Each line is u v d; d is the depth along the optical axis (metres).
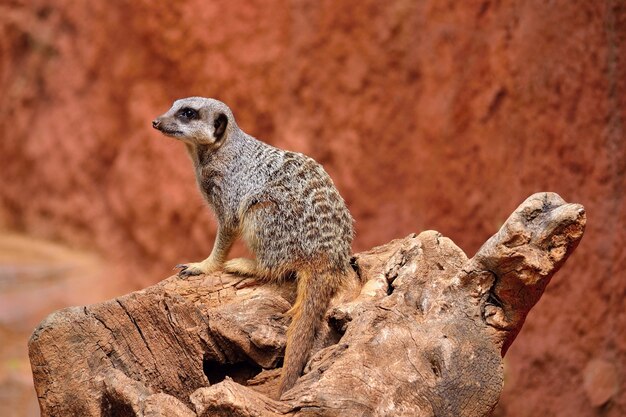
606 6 7.32
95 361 3.90
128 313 4.05
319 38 9.90
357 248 9.64
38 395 3.87
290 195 4.61
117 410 3.74
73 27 11.99
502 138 8.14
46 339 3.86
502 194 8.13
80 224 12.01
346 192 9.76
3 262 11.55
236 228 4.86
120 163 11.52
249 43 10.38
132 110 11.25
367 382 3.63
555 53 7.67
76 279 11.26
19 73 12.48
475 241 8.45
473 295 4.01
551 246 3.82
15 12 12.41
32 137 12.40
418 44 9.21
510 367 8.02
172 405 3.40
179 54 10.78
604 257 7.51
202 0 10.58
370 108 9.62
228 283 4.69
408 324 3.94
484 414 3.81
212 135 4.90
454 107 8.59
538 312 7.89
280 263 4.57
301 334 4.22
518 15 7.97
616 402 7.55
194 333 4.14
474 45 8.42
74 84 12.01
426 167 9.01
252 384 4.20
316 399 3.47
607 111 7.41
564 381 7.77
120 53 11.41
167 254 11.09
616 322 7.51
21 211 12.55
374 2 9.52
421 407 3.66
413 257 4.40
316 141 9.98
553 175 7.74
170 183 11.00
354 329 3.93
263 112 10.34
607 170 7.45
